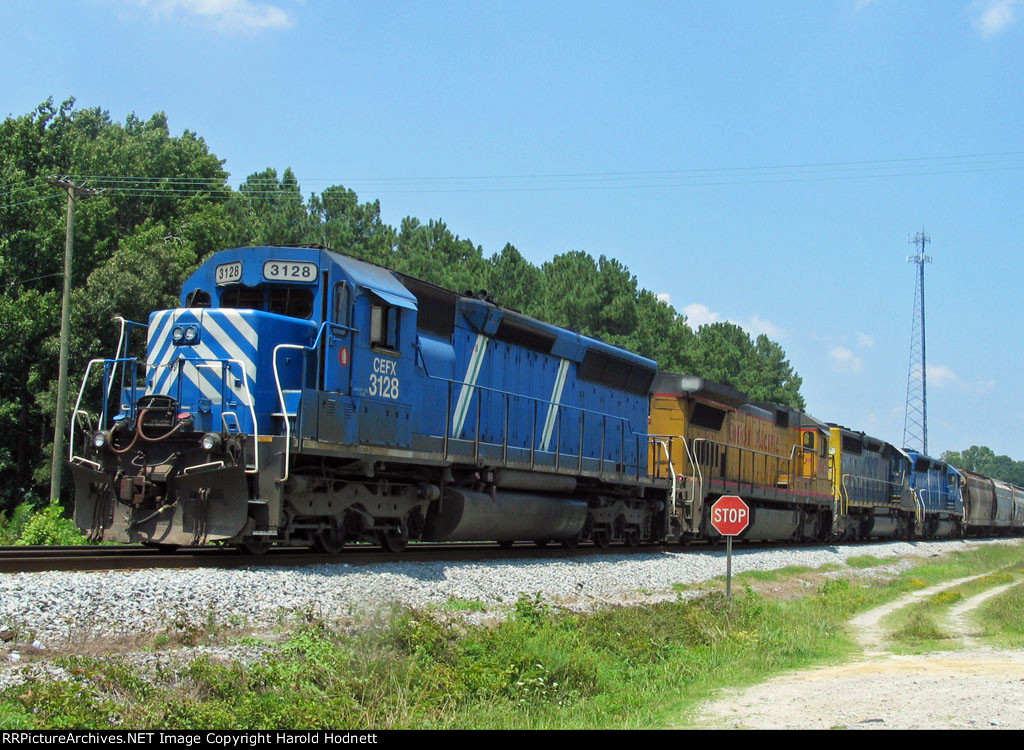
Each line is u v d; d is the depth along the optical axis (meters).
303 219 48.94
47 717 6.69
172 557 12.80
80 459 13.90
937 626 17.28
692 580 20.17
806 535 36.09
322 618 10.38
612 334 52.25
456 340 18.12
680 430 26.62
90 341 35.47
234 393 13.70
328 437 13.98
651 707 9.31
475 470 18.39
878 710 8.80
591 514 22.52
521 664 10.10
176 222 43.38
